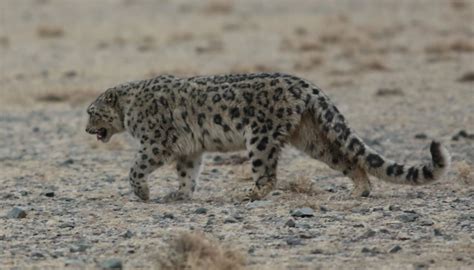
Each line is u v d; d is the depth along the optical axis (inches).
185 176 1924.2
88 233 1626.5
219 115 1838.1
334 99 3348.9
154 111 1898.4
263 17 5570.9
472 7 5718.5
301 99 1796.3
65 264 1435.8
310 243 1510.8
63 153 2551.7
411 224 1608.0
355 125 2883.9
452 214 1668.3
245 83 1827.0
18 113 3228.3
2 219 1753.2
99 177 2210.9
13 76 3954.2
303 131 1818.4
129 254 1483.8
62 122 3048.7
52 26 5093.5
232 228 1614.2
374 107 3166.8
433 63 4028.1
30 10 5920.3
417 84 3563.0
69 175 2241.6
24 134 2859.3
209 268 1368.1
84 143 2701.8
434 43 4352.9
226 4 5831.7
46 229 1665.8
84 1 6289.4
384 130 2795.3
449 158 1736.0
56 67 4168.3
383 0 6072.8
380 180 1995.6
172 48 4626.0
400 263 1393.9
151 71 3946.9
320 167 2237.9
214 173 2207.2
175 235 1578.5
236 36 4953.3
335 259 1423.5
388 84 3590.1
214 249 1405.0
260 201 1800.0
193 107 1862.7
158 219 1710.1
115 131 2001.7
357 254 1445.6
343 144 1797.5
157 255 1437.0
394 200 1809.8
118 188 2076.8
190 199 1918.1
